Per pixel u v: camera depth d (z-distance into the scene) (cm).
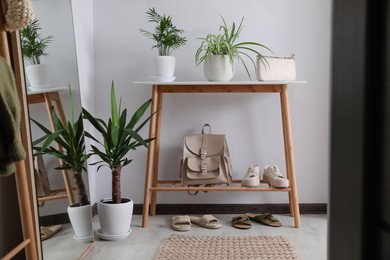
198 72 279
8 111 112
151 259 201
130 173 284
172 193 284
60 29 200
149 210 284
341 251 34
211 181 256
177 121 282
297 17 274
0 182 160
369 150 30
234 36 260
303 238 230
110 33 279
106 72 281
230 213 282
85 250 208
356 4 31
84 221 211
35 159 162
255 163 282
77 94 219
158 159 283
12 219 168
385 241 28
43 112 173
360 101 30
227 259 199
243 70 279
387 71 28
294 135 279
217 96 281
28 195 148
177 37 260
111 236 229
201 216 276
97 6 278
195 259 199
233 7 275
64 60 203
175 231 245
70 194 196
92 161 278
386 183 28
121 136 228
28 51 163
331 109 35
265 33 275
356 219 31
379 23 29
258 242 222
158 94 268
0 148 112
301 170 280
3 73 117
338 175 34
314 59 275
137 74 281
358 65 30
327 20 273
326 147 279
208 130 282
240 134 282
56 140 185
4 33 135
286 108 248
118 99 283
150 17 277
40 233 161
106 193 286
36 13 173
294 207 249
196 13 276
